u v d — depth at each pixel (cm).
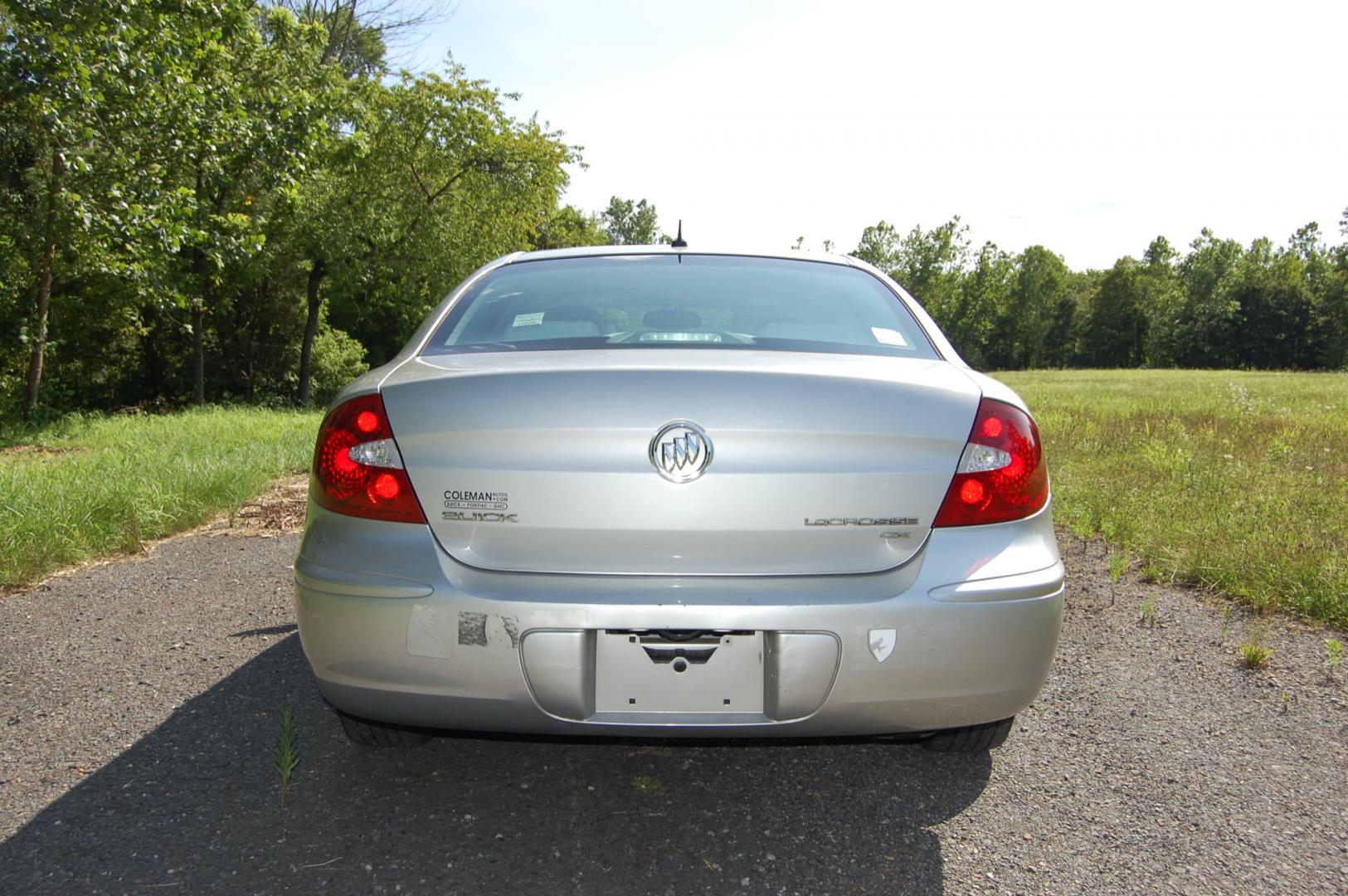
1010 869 200
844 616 185
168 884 190
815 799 233
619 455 187
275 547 502
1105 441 872
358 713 203
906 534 192
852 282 279
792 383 190
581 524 188
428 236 2936
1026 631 194
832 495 189
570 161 3180
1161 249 11275
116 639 351
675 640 189
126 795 230
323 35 2052
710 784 242
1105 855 205
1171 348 10562
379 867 199
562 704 188
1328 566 401
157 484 574
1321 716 281
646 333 232
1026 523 202
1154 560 455
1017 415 205
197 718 278
